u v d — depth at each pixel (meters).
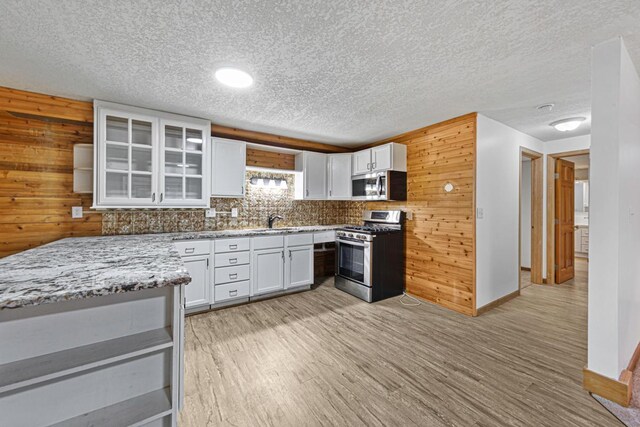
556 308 3.16
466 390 1.75
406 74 2.05
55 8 1.36
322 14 1.41
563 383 1.82
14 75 2.07
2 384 0.92
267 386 1.79
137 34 1.58
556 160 4.07
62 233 2.64
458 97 2.49
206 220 3.46
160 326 1.34
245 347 2.29
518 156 3.55
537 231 4.16
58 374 0.99
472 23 1.48
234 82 2.18
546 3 1.33
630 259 1.88
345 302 3.37
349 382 1.83
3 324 1.04
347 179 4.25
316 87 2.27
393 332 2.56
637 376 1.85
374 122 3.20
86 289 1.00
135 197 2.72
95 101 2.50
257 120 3.12
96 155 2.52
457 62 1.88
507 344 2.34
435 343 2.36
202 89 2.31
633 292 1.96
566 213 4.29
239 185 3.46
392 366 2.02
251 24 1.49
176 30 1.54
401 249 3.67
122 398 1.20
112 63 1.90
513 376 1.90
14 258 1.55
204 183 3.05
